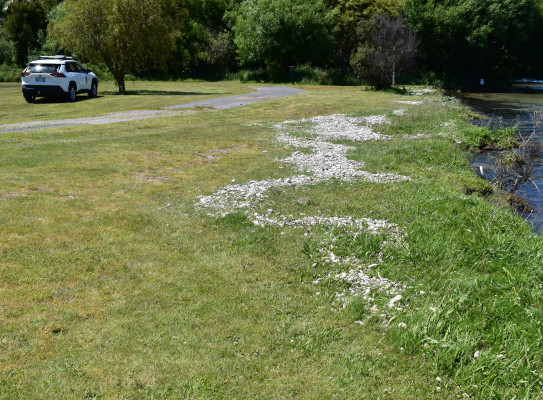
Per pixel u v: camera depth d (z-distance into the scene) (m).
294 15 48.28
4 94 28.97
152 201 8.22
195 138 14.65
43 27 54.12
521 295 5.12
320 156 12.49
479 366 3.89
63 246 6.16
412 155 13.10
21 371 3.75
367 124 18.75
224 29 66.19
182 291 5.14
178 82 49.94
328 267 5.86
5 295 4.90
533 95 41.12
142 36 29.97
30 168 10.12
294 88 39.09
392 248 6.44
